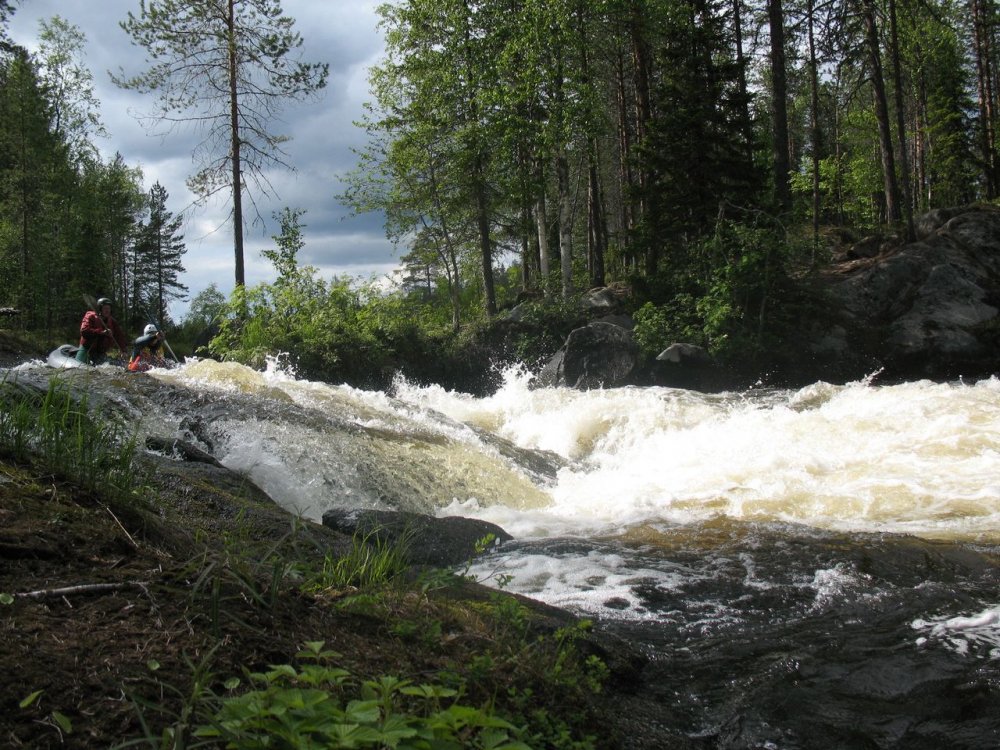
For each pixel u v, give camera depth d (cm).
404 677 259
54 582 248
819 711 353
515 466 992
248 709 179
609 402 1386
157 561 284
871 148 4022
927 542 609
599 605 493
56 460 332
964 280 2100
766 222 2084
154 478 516
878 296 2111
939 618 452
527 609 396
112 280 4753
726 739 334
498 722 196
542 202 2603
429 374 2236
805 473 877
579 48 2444
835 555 582
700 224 2214
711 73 2216
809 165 3784
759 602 494
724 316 1912
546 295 2475
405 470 839
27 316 3697
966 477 811
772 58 2253
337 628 280
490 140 2561
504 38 2541
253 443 773
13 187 3753
